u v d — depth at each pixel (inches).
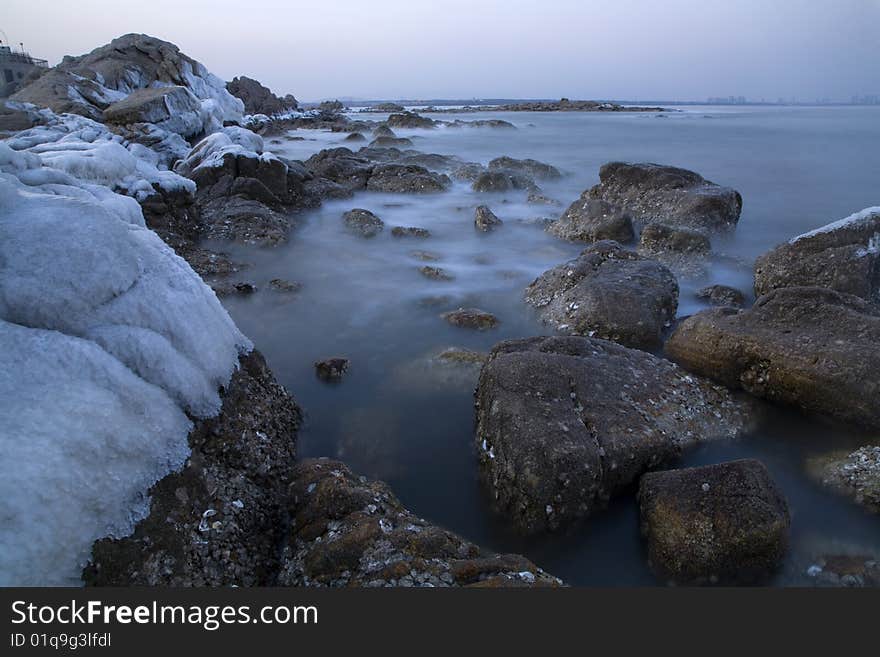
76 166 355.3
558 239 478.0
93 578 112.3
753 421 214.5
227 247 428.8
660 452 183.6
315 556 132.7
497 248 462.9
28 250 140.9
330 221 530.6
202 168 540.1
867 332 212.1
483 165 857.5
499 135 1496.1
